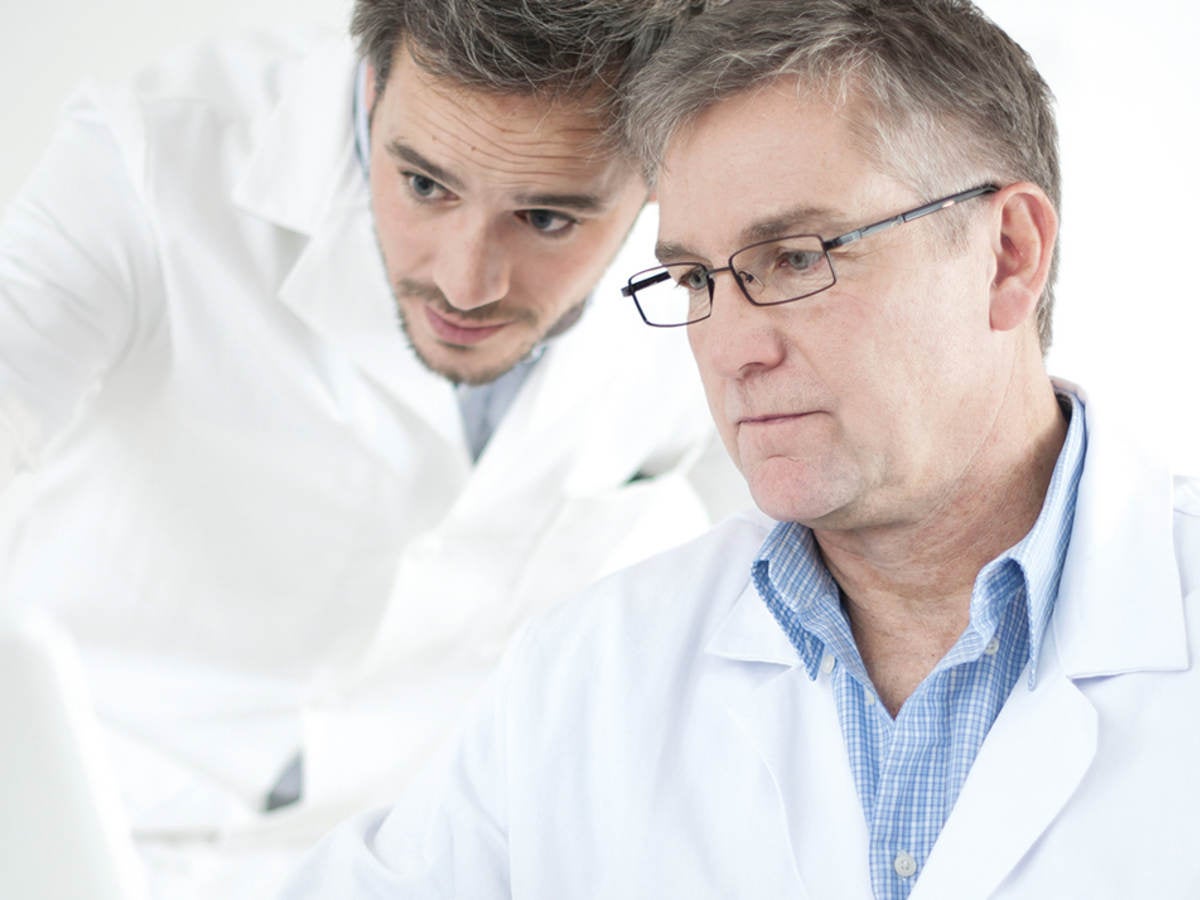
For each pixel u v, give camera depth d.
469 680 1.91
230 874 1.75
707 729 1.10
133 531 1.80
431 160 1.33
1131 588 1.01
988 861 0.94
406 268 1.46
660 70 1.04
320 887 1.17
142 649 1.84
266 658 1.86
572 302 1.49
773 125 1.00
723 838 1.05
